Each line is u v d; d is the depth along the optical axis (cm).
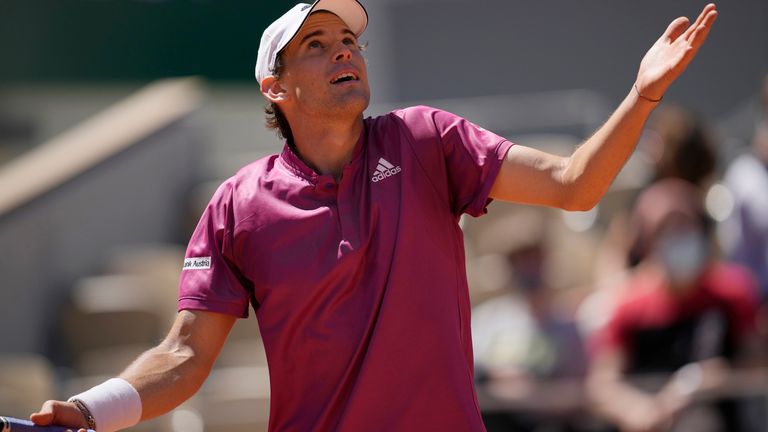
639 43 3728
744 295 2086
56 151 3400
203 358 1084
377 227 1038
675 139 2314
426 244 1040
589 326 2231
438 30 3797
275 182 1078
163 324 2830
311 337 1032
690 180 2286
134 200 3359
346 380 1023
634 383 2062
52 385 2366
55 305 2988
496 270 2673
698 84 3622
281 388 1059
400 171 1060
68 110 4047
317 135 1084
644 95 966
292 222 1051
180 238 3491
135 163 3359
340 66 1069
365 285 1031
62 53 4056
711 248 2227
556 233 3020
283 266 1041
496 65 3784
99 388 1032
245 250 1068
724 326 2059
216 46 4025
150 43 4056
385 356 1014
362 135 1087
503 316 2206
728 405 2025
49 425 983
